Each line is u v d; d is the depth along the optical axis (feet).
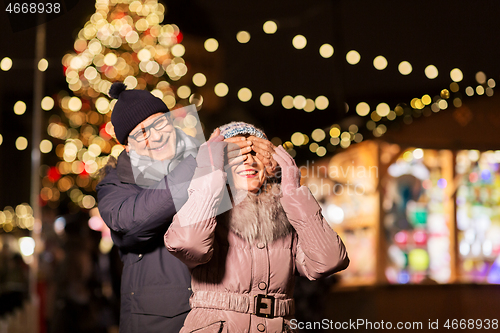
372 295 20.81
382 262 21.44
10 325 18.84
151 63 24.64
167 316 7.53
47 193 31.96
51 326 19.25
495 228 21.53
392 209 21.80
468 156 21.67
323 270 6.86
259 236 6.84
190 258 6.53
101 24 23.57
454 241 21.50
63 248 19.60
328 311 21.61
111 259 19.34
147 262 7.73
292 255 7.15
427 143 20.90
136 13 23.88
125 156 8.14
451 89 20.11
